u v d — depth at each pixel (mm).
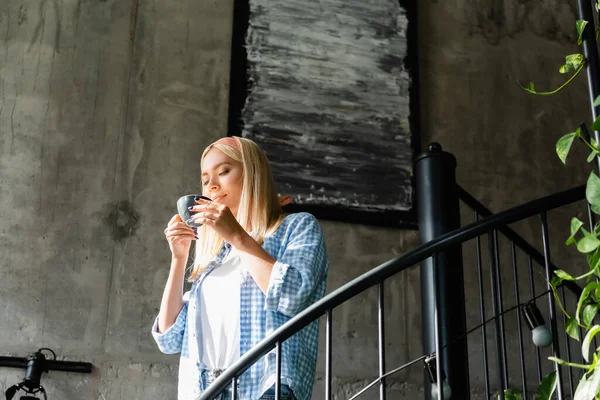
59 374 3701
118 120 4234
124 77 4336
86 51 4336
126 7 4492
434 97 4812
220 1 4648
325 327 4113
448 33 5012
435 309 2209
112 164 4141
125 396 3746
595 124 1977
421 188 3053
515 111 4926
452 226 2979
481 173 4703
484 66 4992
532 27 5207
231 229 2041
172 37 4492
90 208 4023
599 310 1878
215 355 2049
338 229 4316
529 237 4633
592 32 2240
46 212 3961
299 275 2033
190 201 2164
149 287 3951
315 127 4473
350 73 4648
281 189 4285
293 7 4711
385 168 4488
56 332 3764
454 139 4738
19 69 4211
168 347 2270
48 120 4145
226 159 2266
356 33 4758
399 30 4840
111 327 3838
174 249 2275
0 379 3625
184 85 4402
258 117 4414
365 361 4094
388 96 4660
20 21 4320
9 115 4105
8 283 3791
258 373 2049
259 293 2074
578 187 2363
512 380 4254
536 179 4789
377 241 4355
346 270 4238
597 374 1696
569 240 1868
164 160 4219
